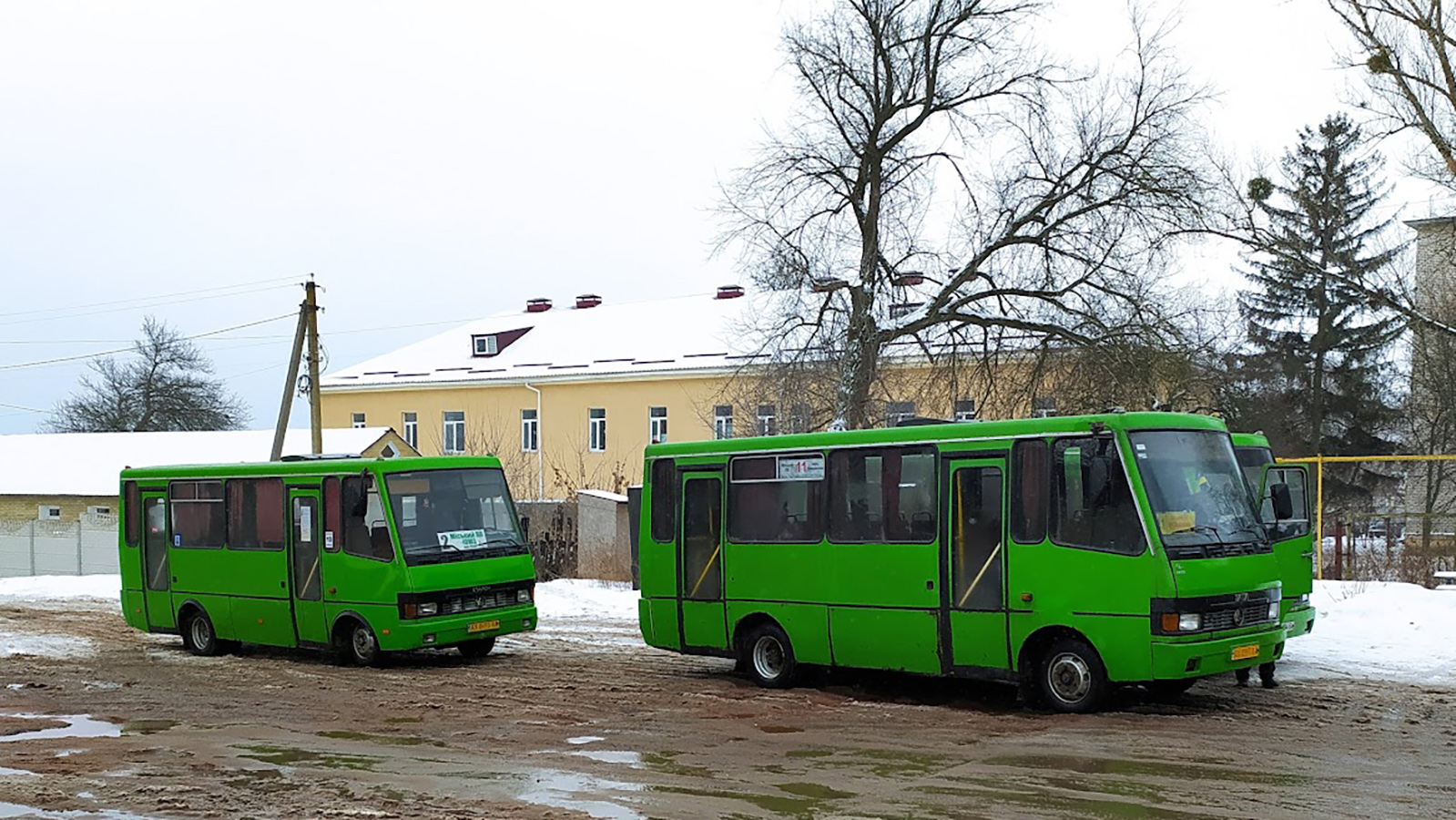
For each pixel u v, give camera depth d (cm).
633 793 966
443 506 1841
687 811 905
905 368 3369
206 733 1306
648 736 1215
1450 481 3969
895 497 1409
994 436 1331
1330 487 4728
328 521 1870
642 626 1670
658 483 1658
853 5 3275
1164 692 1370
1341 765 1001
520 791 981
